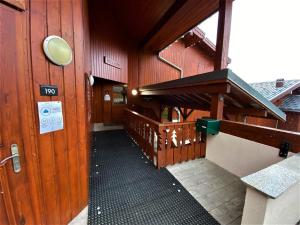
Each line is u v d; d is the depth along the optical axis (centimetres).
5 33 95
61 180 144
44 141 125
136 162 307
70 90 146
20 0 99
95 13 412
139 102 679
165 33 482
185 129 295
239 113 369
